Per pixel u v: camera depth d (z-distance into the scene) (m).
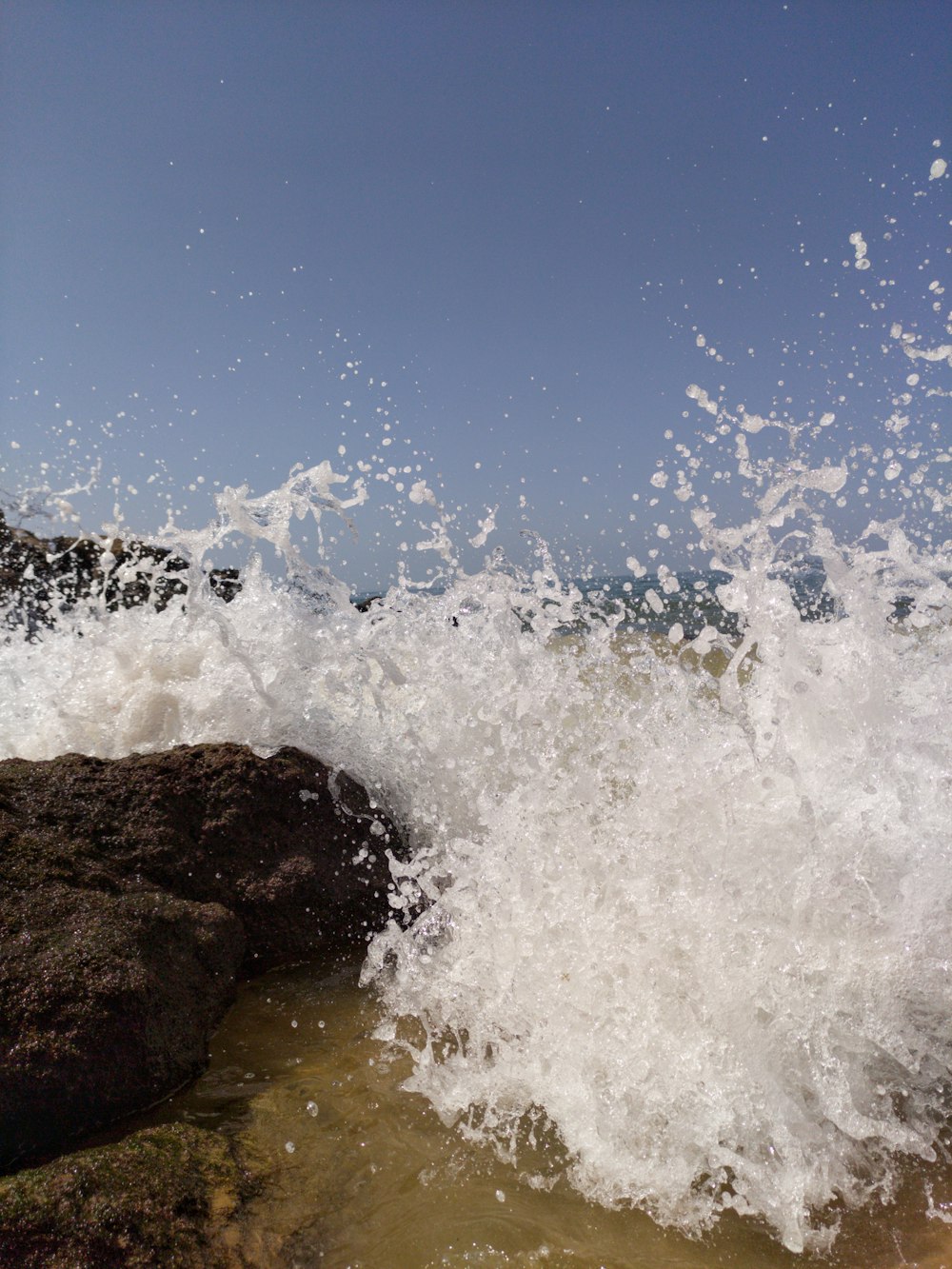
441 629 3.71
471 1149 1.87
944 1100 2.02
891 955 2.28
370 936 2.81
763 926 2.33
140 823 2.69
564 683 3.44
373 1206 1.71
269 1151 1.83
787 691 3.03
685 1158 1.85
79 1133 1.88
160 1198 1.60
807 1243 1.65
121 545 5.64
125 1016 1.97
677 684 3.31
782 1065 2.05
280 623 3.54
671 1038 2.11
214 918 2.47
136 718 3.30
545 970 2.34
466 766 3.28
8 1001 1.92
